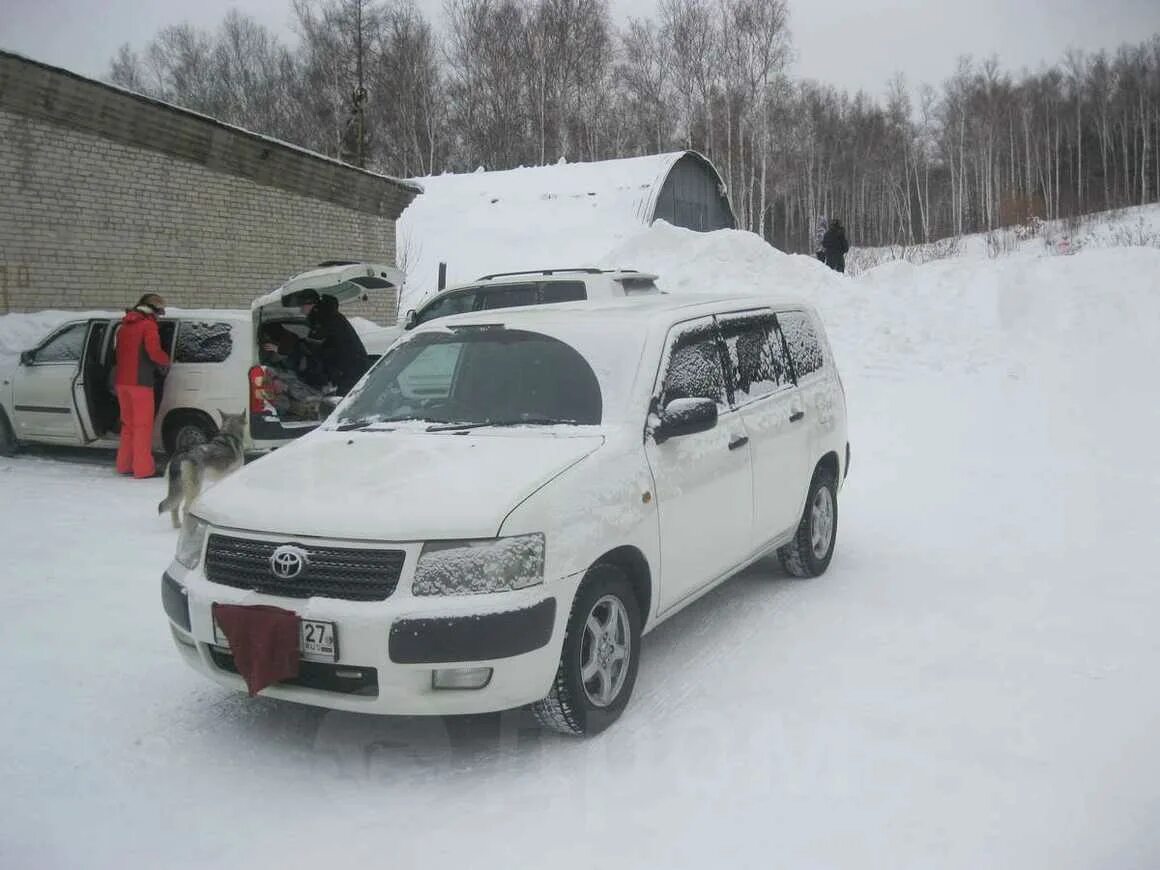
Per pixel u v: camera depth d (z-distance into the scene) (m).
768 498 5.20
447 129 51.81
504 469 3.80
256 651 3.38
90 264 13.50
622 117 51.81
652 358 4.48
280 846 3.04
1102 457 9.24
